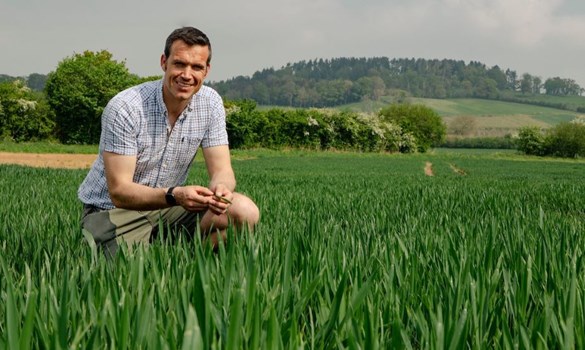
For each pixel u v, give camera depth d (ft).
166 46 15.20
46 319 8.22
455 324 7.18
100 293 9.02
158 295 8.78
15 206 24.68
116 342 7.47
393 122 313.94
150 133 15.74
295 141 255.29
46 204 26.50
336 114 268.62
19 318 8.17
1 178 51.08
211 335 6.84
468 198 34.68
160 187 16.56
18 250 14.32
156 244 12.44
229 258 8.41
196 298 7.04
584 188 52.49
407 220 20.76
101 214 16.35
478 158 282.15
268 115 249.55
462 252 12.76
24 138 212.23
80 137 224.33
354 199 33.55
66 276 7.69
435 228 19.12
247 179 65.46
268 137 246.68
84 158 151.12
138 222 16.31
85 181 16.97
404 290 10.20
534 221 21.57
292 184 55.77
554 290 9.80
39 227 17.48
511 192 45.44
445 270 11.44
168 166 16.33
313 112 262.88
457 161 239.71
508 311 9.81
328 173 98.43
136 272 9.46
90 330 8.05
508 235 16.03
